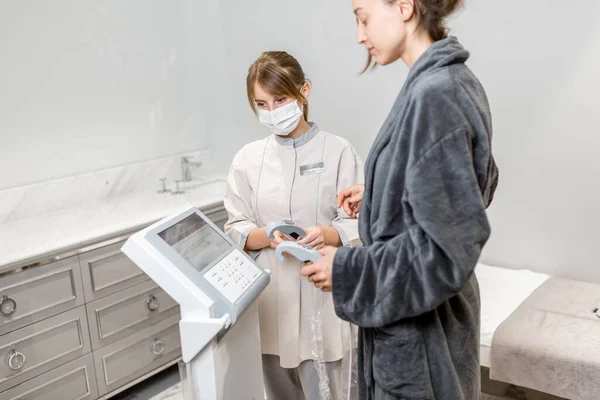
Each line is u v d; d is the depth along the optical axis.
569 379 1.81
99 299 2.29
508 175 2.52
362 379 1.28
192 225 1.37
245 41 3.07
